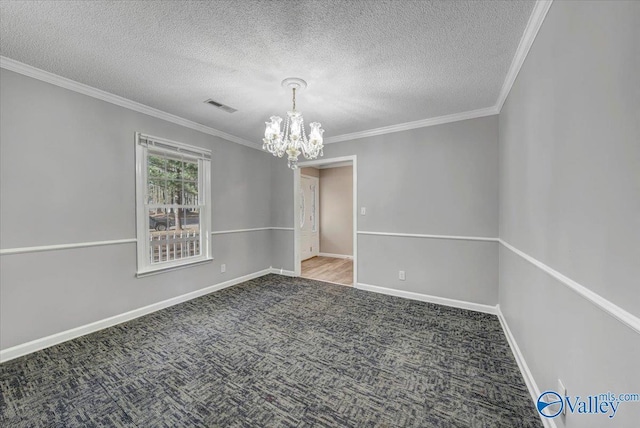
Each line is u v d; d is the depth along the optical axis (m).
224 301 3.35
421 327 2.61
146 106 2.88
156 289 3.05
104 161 2.60
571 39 1.16
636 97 0.76
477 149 3.05
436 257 3.31
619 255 0.84
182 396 1.63
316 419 1.46
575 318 1.12
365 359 2.04
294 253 4.61
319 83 2.37
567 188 1.20
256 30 1.68
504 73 2.19
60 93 2.31
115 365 1.96
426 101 2.76
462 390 1.69
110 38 1.77
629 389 0.78
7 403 1.57
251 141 4.31
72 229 2.38
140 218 2.88
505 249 2.56
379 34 1.72
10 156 2.05
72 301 2.38
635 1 0.76
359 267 3.89
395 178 3.59
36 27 1.65
